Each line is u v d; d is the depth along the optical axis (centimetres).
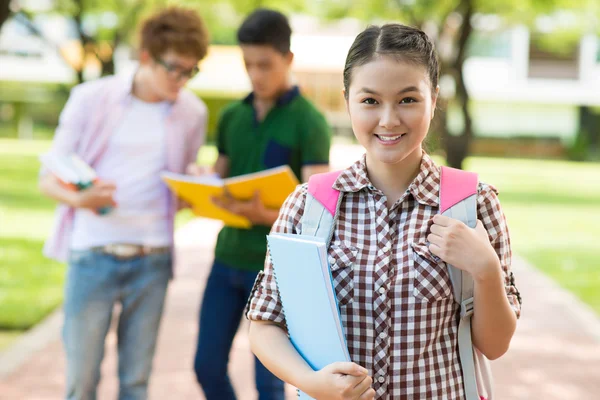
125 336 393
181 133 402
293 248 205
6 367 576
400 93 209
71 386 383
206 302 392
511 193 1984
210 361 384
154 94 395
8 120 3425
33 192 1628
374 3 1875
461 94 1867
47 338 657
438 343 217
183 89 419
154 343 395
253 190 367
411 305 213
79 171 371
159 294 393
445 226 211
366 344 214
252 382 559
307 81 3275
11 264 955
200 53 386
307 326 211
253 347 224
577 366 624
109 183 372
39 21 2367
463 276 214
